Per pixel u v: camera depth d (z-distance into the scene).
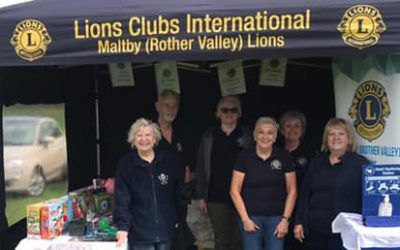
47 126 4.73
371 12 3.18
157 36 3.39
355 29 3.20
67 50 3.49
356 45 3.20
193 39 3.35
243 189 3.93
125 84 5.60
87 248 3.64
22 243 3.72
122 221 3.67
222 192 4.47
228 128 4.50
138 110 5.64
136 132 3.74
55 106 4.89
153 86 5.59
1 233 3.96
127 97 5.66
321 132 5.29
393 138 3.46
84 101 5.48
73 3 3.55
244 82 5.35
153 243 3.76
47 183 4.73
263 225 3.90
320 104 5.30
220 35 3.33
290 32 3.26
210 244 5.26
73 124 5.25
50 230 3.76
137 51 3.41
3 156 4.00
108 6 3.47
